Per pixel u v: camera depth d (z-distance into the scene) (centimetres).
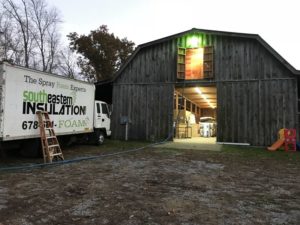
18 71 950
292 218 482
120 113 1867
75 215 485
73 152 1267
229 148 1472
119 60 3972
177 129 2012
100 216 481
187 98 2527
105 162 1020
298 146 1448
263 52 1594
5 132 897
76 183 699
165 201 565
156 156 1180
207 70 1698
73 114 1256
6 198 574
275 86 1559
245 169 916
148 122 1805
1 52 3053
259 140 1562
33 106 1013
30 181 716
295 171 891
